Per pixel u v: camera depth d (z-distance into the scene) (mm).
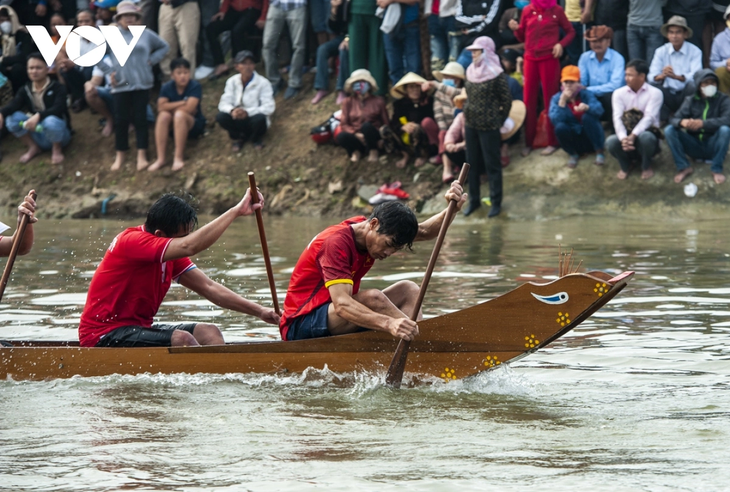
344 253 14945
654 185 41125
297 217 46781
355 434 12328
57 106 52375
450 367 15141
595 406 13641
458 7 43250
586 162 43062
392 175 46344
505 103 40844
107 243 37750
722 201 39875
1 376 15727
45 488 10344
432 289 24172
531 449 11578
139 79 50312
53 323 20750
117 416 13344
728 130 39656
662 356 16797
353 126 46969
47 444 11992
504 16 44219
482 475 10578
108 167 52094
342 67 48656
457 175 44656
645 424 12625
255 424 12859
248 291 24578
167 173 50531
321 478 10531
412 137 45188
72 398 14406
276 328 20047
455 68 42906
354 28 46656
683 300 22141
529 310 14844
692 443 11703
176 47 54188
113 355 15719
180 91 50500
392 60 46406
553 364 16469
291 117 51531
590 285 14555
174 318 21312
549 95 43125
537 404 13836
